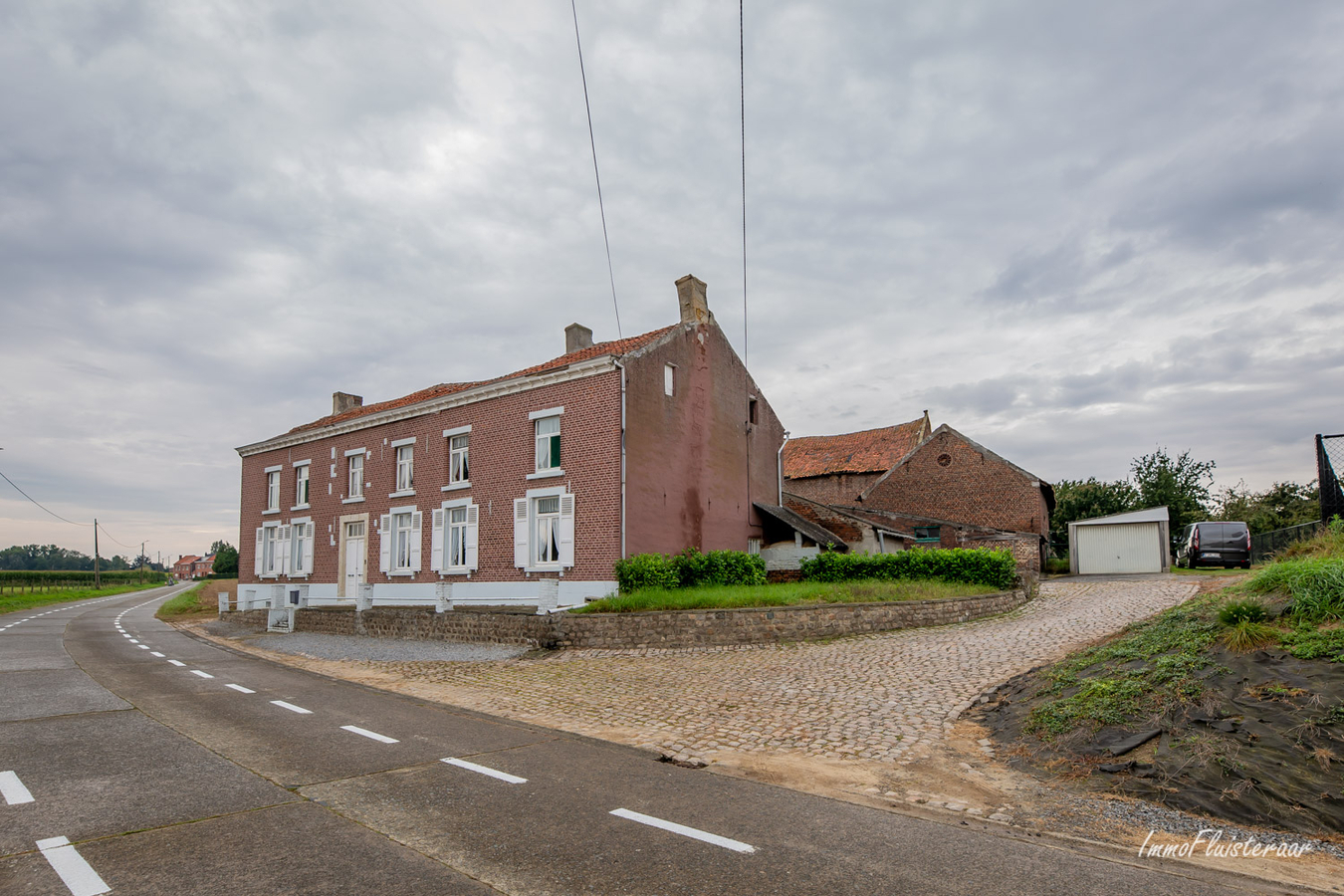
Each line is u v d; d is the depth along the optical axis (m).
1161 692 7.62
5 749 7.43
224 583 63.44
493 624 16.06
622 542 18.95
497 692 11.20
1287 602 8.70
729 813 5.75
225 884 4.31
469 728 8.76
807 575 22.86
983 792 6.47
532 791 6.22
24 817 5.41
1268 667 7.38
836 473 37.03
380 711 9.73
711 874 4.54
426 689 11.59
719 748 7.96
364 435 26.53
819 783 6.72
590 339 25.75
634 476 19.61
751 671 12.12
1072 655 10.45
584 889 4.30
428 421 24.17
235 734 8.20
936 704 9.67
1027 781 6.79
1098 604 18.02
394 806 5.75
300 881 4.36
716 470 23.22
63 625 25.94
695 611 14.74
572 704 10.23
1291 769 5.91
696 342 22.84
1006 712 8.91
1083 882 4.59
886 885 4.45
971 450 32.81
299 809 5.66
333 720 9.08
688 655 13.75
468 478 22.78
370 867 4.58
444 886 4.32
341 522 26.86
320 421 31.84
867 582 19.70
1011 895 4.36
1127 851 5.13
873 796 6.31
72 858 4.67
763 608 14.98
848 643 14.45
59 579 67.88
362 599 19.44
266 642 18.67
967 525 30.48
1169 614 10.91
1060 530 41.78
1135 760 6.71
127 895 4.16
